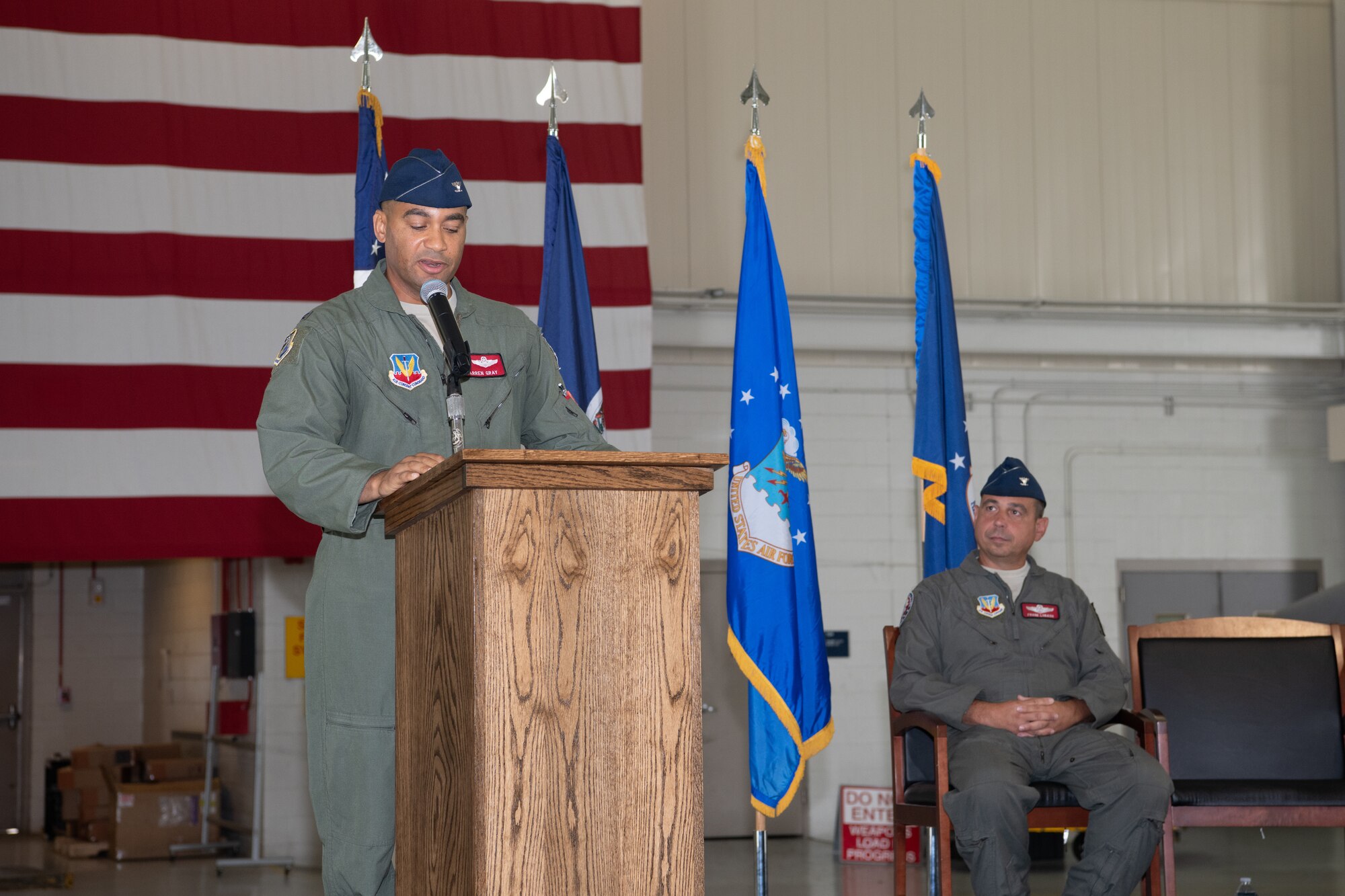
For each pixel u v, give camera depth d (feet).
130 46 21.07
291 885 26.25
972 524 15.98
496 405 8.26
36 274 20.43
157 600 40.29
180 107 21.18
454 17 22.45
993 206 33.04
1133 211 33.65
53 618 41.06
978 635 14.29
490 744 5.42
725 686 32.19
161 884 26.63
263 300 21.21
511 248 22.24
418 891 6.32
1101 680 14.12
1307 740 15.28
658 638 5.72
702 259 31.60
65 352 20.44
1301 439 34.73
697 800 5.70
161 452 20.62
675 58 32.04
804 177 32.30
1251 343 33.73
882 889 24.64
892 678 14.42
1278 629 15.85
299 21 21.79
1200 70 34.32
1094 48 33.86
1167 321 33.50
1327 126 34.76
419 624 6.42
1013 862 12.46
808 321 32.07
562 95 15.92
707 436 32.35
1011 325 32.99
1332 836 30.78
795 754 13.23
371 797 7.70
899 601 32.73
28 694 40.60
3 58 20.58
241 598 31.73
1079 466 33.83
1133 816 12.73
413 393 8.03
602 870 5.52
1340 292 34.37
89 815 34.83
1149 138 33.88
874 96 32.73
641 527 5.74
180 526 20.62
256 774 29.32
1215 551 34.04
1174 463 34.19
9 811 40.24
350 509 6.89
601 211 22.81
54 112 20.70
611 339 22.63
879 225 32.48
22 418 20.18
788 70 32.40
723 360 32.63
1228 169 34.22
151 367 20.71
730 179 31.96
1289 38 34.81
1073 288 33.22
